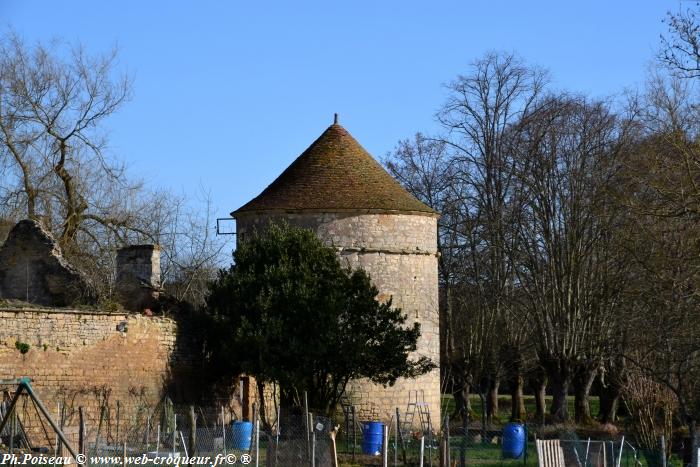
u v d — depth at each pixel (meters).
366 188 51.84
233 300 44.62
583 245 63.44
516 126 65.69
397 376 44.75
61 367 39.84
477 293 68.06
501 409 83.25
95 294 45.50
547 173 63.28
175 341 44.53
